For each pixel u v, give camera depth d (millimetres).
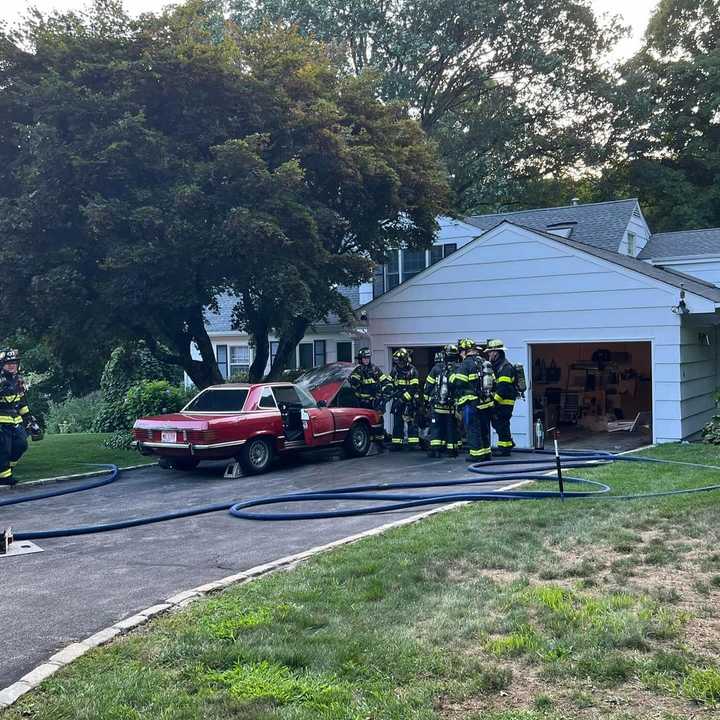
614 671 4070
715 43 38094
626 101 35250
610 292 14648
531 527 7312
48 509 10320
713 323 15727
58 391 27438
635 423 17641
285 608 5223
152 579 6375
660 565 5969
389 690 3979
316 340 24922
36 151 13359
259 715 3734
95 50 14219
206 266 14062
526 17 33594
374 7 31375
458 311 16391
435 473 11883
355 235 17484
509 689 3969
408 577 5863
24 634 5121
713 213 36375
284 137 15164
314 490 10867
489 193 36000
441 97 36125
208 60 14234
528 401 15477
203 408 13289
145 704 3930
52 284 13094
